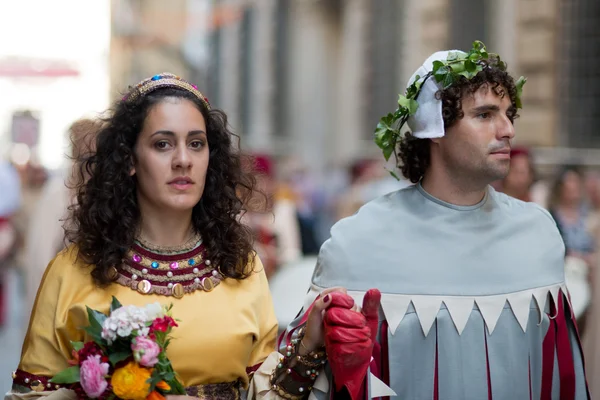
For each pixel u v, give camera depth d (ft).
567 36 42.42
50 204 22.24
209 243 11.53
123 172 11.10
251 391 11.48
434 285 12.03
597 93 41.11
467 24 49.26
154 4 104.53
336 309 10.78
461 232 12.22
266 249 25.85
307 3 79.56
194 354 10.98
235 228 11.76
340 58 78.23
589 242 24.48
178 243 11.38
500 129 11.89
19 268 38.58
